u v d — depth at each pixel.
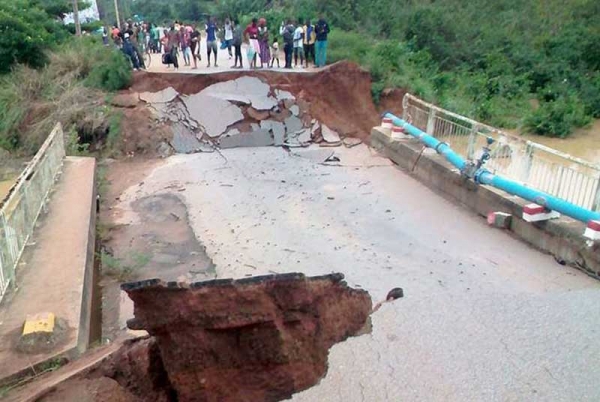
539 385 6.22
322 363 2.39
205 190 13.63
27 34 19.48
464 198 12.58
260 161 15.98
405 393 6.02
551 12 32.22
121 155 16.50
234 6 39.03
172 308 2.14
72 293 6.75
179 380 2.23
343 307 2.47
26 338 5.59
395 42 24.38
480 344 6.98
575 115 22.83
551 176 10.65
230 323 2.19
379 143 17.08
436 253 10.05
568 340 7.04
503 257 9.85
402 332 7.24
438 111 14.72
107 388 2.74
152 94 17.88
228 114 17.75
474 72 27.09
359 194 13.33
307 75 19.12
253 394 2.27
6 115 17.52
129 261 9.76
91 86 18.14
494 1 33.28
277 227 11.29
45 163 10.50
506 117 23.58
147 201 13.00
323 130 18.11
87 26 30.30
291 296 2.26
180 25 20.58
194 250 10.30
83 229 8.95
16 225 7.70
